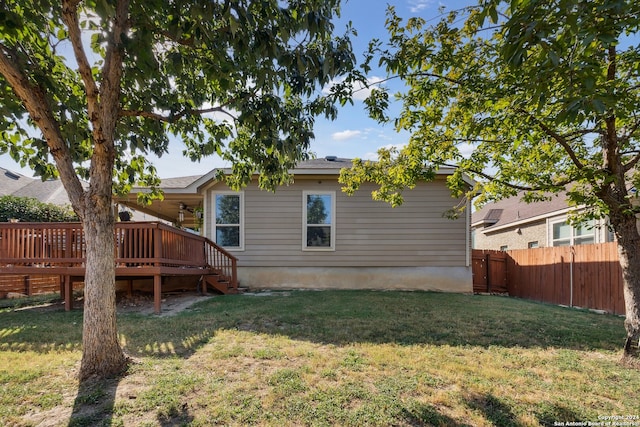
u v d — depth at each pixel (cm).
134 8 314
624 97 267
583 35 212
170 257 705
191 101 471
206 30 307
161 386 311
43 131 335
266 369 355
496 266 1162
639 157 405
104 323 339
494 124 406
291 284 1010
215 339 453
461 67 387
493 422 265
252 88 375
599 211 430
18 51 356
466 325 535
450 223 1012
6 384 319
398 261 1014
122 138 448
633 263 396
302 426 256
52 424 254
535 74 248
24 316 623
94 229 340
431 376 341
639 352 378
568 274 872
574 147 503
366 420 264
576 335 493
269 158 462
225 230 1018
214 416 266
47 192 1855
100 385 314
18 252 676
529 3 219
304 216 1021
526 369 365
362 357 388
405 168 543
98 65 432
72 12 312
